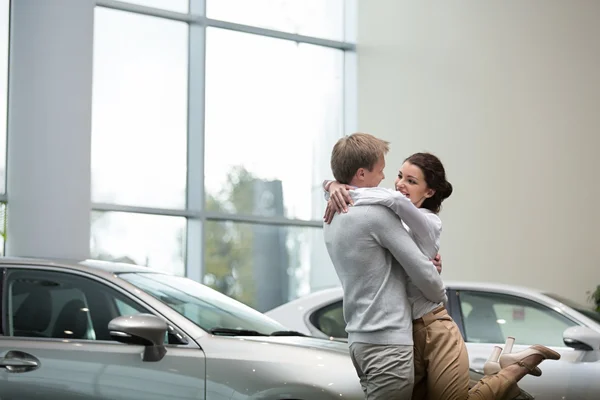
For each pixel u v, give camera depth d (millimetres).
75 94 12102
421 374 4348
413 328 4316
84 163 12117
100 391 5609
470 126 15789
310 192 16266
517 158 15930
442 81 15852
